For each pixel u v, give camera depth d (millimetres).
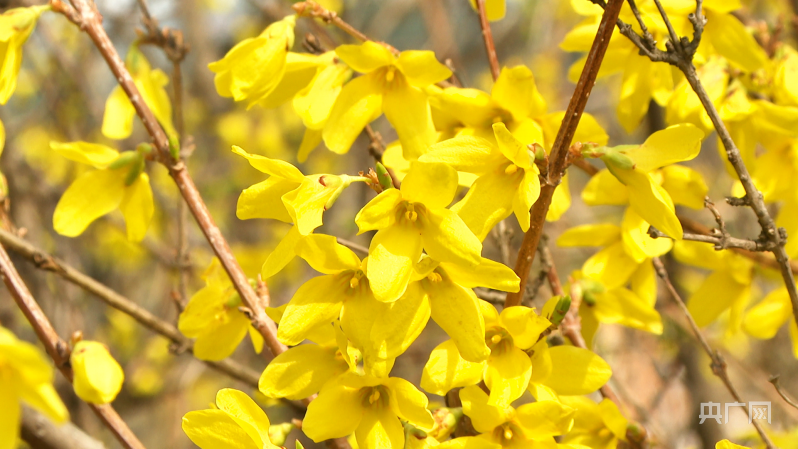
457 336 542
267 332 603
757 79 642
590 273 629
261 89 612
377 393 553
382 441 551
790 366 1289
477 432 575
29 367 525
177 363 1345
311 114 615
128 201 624
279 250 539
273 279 1329
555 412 552
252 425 541
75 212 617
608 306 625
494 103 602
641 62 635
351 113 608
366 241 1168
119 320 1389
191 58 1612
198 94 1586
